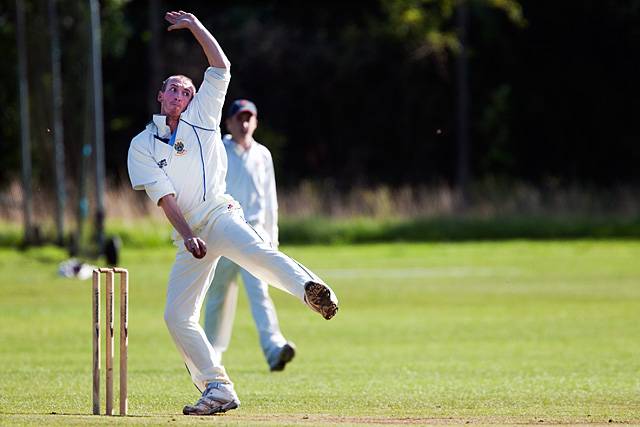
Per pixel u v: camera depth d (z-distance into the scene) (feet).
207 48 94.94
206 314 137.39
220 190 96.63
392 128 592.19
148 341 172.45
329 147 593.83
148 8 581.12
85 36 420.77
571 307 219.61
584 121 577.84
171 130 95.20
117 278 280.31
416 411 106.22
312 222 418.10
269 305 140.26
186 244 92.94
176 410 105.70
